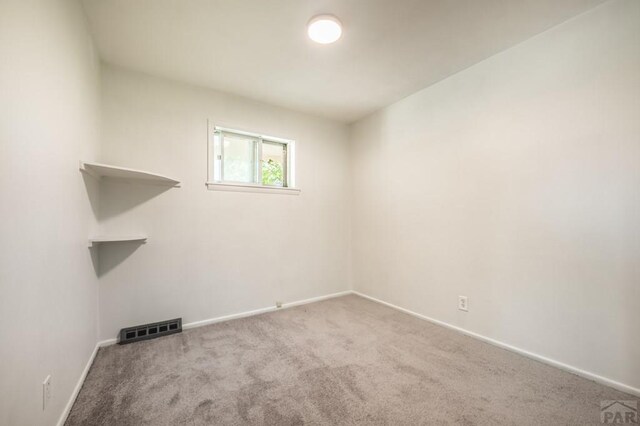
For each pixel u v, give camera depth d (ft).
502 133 7.28
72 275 5.10
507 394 5.33
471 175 8.00
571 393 5.35
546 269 6.47
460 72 8.28
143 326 7.93
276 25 6.21
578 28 5.97
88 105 6.22
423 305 9.40
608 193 5.58
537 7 5.72
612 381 5.51
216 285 9.25
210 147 9.20
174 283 8.52
